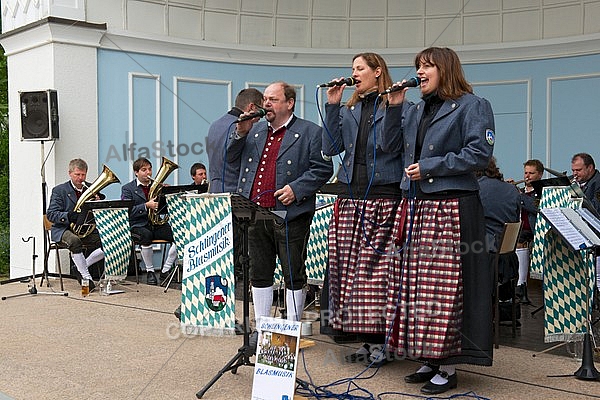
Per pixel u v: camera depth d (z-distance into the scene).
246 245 3.70
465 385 3.64
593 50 8.18
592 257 4.23
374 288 3.74
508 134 8.72
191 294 3.91
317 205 5.41
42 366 4.14
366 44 9.21
